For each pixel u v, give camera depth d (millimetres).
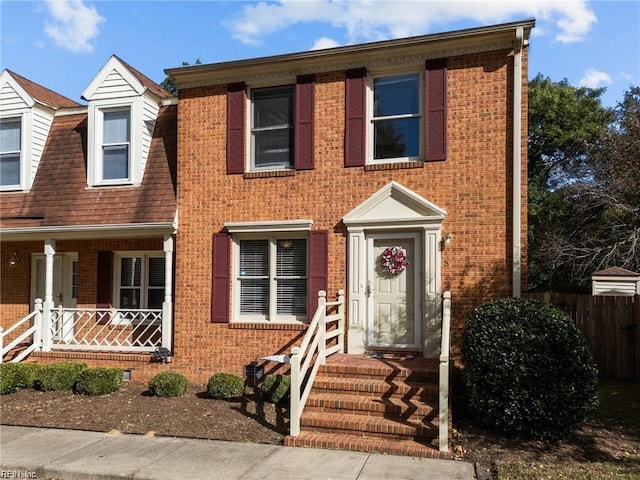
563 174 26844
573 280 21359
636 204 18000
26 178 12195
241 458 6586
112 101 11727
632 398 9117
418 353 9320
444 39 9289
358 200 9805
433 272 9219
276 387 8961
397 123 9922
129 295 12547
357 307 9625
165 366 10625
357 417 7422
